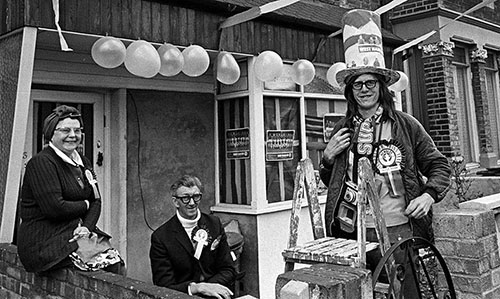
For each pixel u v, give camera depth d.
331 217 2.79
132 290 2.66
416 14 7.51
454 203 3.21
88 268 3.08
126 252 4.91
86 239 3.20
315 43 5.51
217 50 4.59
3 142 3.76
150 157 5.14
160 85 5.16
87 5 3.75
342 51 5.86
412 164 2.66
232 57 4.57
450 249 3.02
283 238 5.14
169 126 5.30
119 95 4.93
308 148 5.58
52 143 3.19
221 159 5.51
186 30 4.36
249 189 5.14
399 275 2.28
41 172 3.03
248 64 5.04
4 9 3.71
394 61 6.45
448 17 7.57
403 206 2.64
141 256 5.03
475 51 8.10
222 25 4.55
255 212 4.94
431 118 7.44
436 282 2.92
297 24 5.25
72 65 4.55
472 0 8.04
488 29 8.52
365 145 2.71
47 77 4.41
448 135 7.27
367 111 2.78
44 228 3.15
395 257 2.55
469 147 8.04
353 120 2.83
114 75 4.84
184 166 5.38
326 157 2.83
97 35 3.81
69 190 3.12
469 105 8.08
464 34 7.90
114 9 3.91
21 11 3.49
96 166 4.91
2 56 3.81
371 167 2.42
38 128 4.57
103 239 3.37
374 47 2.71
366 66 2.67
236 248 4.84
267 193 5.11
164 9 4.22
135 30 4.03
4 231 3.81
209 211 5.52
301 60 5.02
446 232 3.04
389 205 2.63
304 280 1.85
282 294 1.86
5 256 3.77
